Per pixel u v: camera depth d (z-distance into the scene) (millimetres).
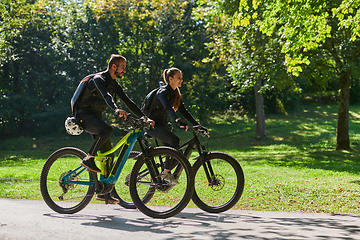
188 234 3223
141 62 26797
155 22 22406
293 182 8031
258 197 6125
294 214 4438
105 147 4195
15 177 9164
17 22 24562
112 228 3445
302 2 8578
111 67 4176
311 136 23875
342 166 11641
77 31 28266
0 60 23688
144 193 4266
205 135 4449
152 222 3787
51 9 28875
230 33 15594
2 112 26109
